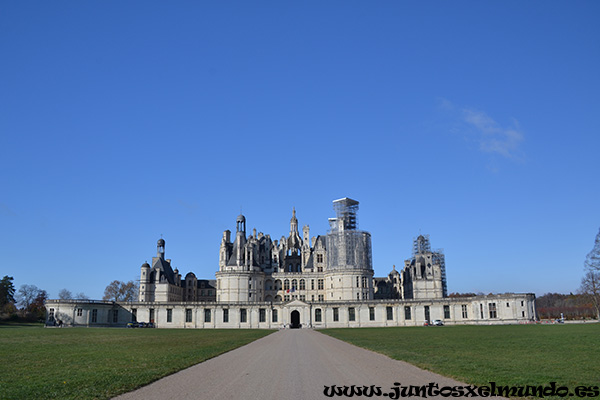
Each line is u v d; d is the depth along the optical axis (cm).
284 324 15488
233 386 2822
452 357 4238
